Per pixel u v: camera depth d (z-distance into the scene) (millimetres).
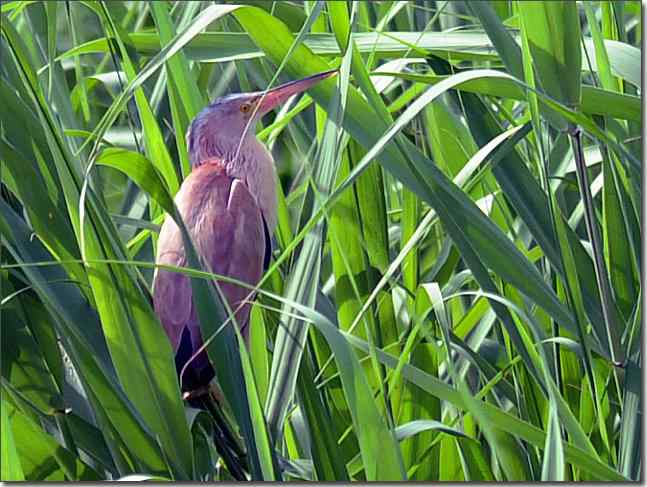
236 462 5645
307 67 5625
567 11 4781
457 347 5559
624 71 5559
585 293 5508
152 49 6805
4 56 5777
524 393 5684
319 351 5801
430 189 5238
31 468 4852
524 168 5574
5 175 5160
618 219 5699
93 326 5055
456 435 4754
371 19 8164
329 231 5574
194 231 6305
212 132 6918
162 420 4785
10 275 5559
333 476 4871
